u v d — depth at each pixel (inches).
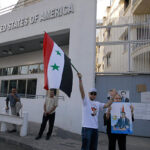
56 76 176.9
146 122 293.9
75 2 351.6
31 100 404.8
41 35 401.4
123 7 584.1
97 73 319.9
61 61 184.4
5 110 317.4
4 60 599.8
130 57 322.3
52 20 379.6
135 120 298.0
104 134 301.9
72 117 319.3
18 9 442.6
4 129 312.5
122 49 327.9
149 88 300.4
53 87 173.3
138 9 462.0
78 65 328.5
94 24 325.7
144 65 312.5
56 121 347.3
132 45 323.6
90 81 313.1
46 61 178.1
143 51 316.8
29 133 302.5
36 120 388.2
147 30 324.2
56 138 279.4
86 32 330.0
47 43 182.5
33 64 524.4
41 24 395.5
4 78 588.4
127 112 173.5
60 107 345.7
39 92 490.3
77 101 317.4
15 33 437.4
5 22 462.3
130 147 246.2
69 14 356.8
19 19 433.7
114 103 177.2
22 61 548.7
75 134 304.3
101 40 350.0
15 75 559.8
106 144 253.8
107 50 335.3
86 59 322.7
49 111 268.7
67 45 454.0
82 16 338.6
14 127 311.1
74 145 248.5
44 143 251.9
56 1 378.0
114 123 172.4
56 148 232.1
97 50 338.0
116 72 314.8
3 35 460.4
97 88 318.7
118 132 170.2
